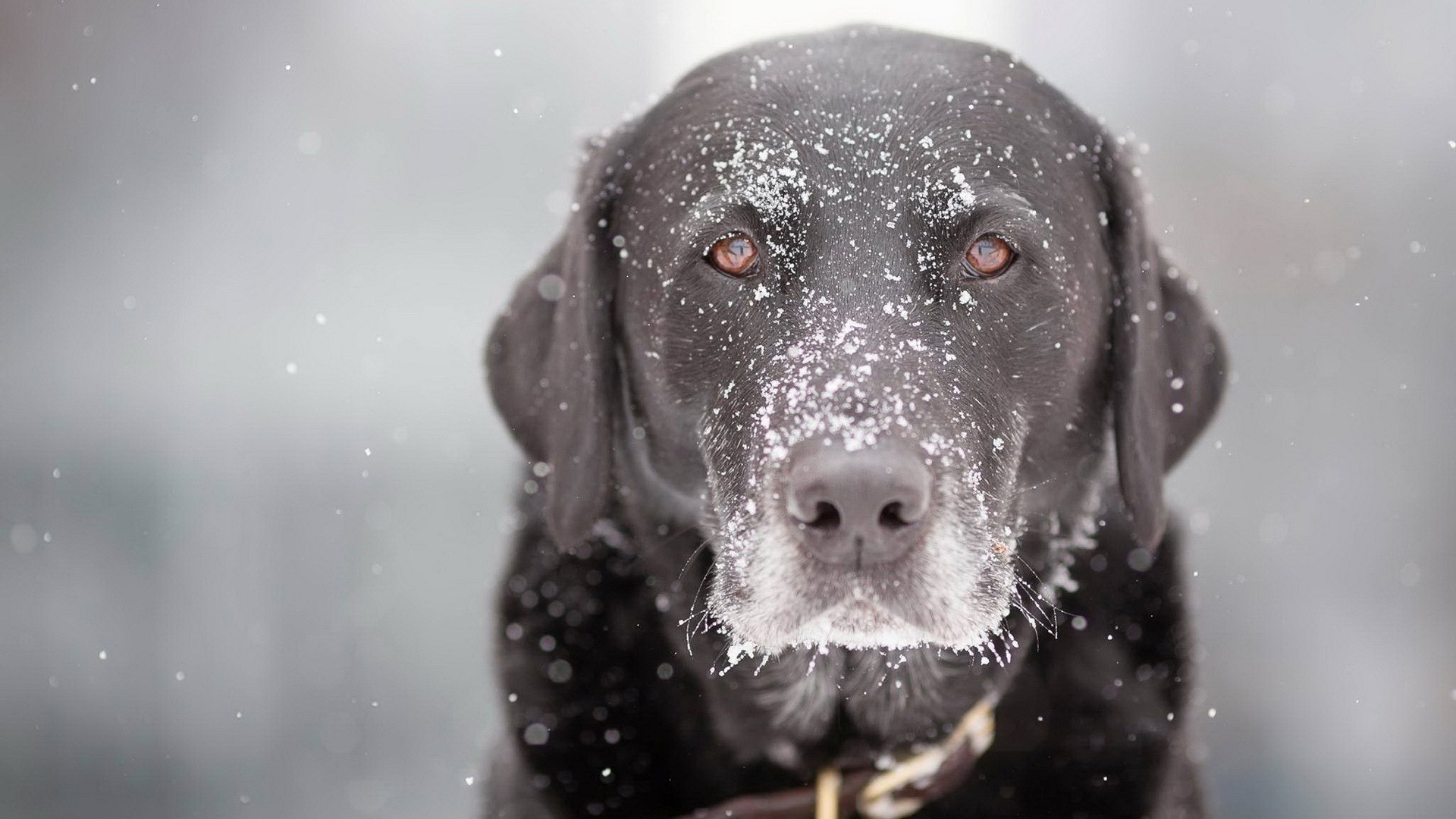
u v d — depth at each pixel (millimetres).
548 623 3797
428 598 8500
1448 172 13352
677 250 3510
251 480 10297
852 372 3121
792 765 3695
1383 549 8781
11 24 16531
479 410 11484
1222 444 10023
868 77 3611
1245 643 7727
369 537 9273
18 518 9727
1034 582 3654
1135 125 15352
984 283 3424
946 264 3404
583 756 3719
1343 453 9969
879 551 2986
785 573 3062
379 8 18891
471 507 9719
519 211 17828
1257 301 12328
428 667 7785
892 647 3213
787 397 3152
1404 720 7004
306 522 9586
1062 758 3643
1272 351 11375
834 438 2994
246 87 18375
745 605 3150
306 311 14508
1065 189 3637
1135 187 3812
